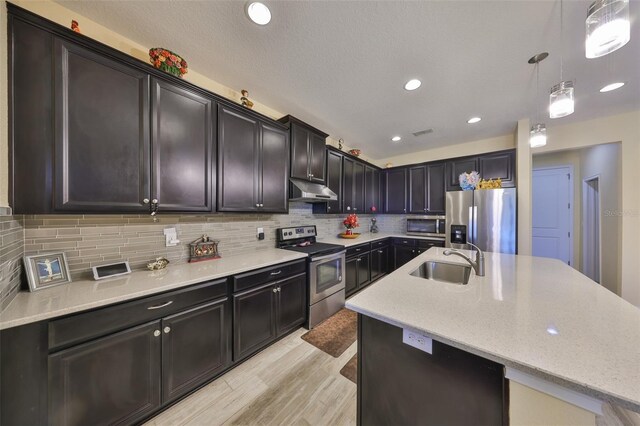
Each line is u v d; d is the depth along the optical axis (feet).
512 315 3.05
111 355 3.83
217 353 5.28
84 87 4.07
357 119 9.39
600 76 6.38
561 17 4.47
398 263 13.34
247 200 6.82
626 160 8.73
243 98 6.97
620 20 2.90
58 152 3.83
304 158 8.89
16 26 3.52
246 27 4.78
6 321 3.02
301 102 8.00
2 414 3.06
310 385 5.25
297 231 9.41
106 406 3.79
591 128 9.27
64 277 4.40
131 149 4.59
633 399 1.73
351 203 12.02
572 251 13.16
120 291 4.07
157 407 4.34
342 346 6.76
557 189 13.62
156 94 4.92
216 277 5.22
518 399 2.26
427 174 13.20
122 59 4.46
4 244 3.36
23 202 3.56
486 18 4.53
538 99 7.75
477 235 10.25
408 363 3.07
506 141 11.34
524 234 9.57
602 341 2.45
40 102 3.69
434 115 9.03
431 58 5.72
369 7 4.30
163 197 5.05
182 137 5.36
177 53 5.56
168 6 4.31
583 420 1.99
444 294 3.82
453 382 2.72
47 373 3.30
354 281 10.45
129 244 5.36
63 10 4.40
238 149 6.57
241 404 4.74
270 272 6.50
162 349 4.40
